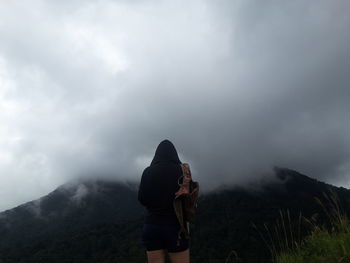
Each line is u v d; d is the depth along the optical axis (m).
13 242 169.38
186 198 3.56
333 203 5.38
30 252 98.12
